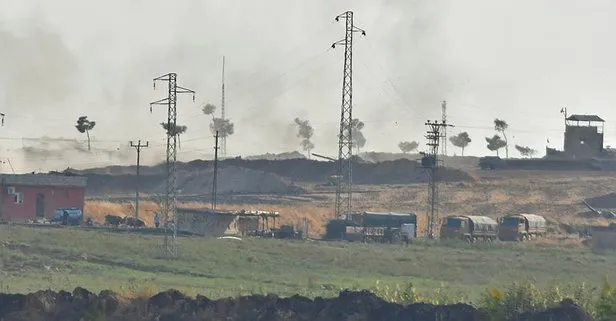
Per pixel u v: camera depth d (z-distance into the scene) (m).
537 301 187.75
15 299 189.75
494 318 180.38
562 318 175.12
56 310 186.62
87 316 184.00
